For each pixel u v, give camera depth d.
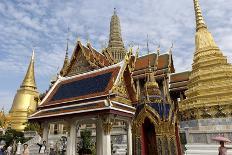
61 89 25.28
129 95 22.00
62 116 21.27
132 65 23.41
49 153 28.89
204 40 45.16
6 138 44.84
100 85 21.52
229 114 35.22
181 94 55.31
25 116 69.44
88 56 27.72
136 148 14.16
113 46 113.38
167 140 13.28
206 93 38.62
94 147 26.47
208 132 29.03
